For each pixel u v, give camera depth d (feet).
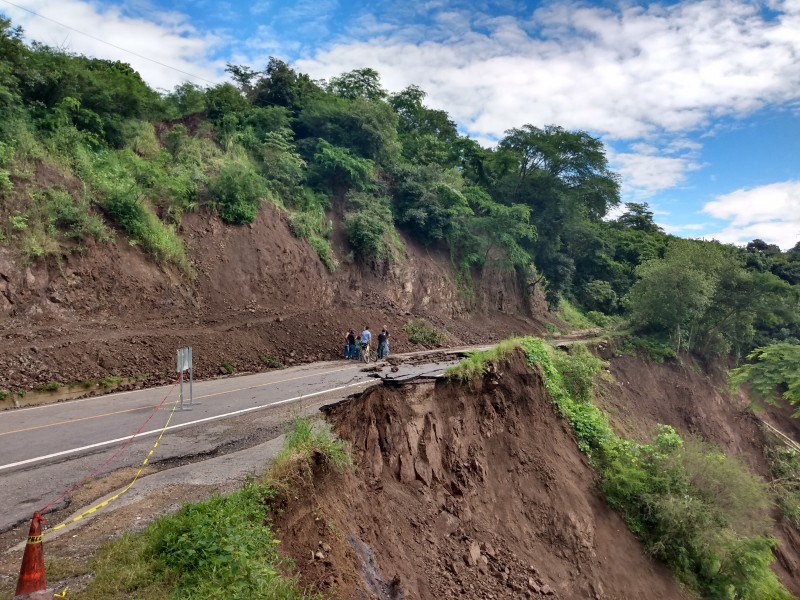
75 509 22.16
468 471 46.24
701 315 119.55
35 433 32.63
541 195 154.92
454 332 102.32
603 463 59.67
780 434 112.27
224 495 22.40
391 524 33.30
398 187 109.60
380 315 86.69
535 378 60.95
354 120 103.50
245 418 36.24
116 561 17.58
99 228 55.88
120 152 69.00
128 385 46.75
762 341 139.95
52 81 63.82
